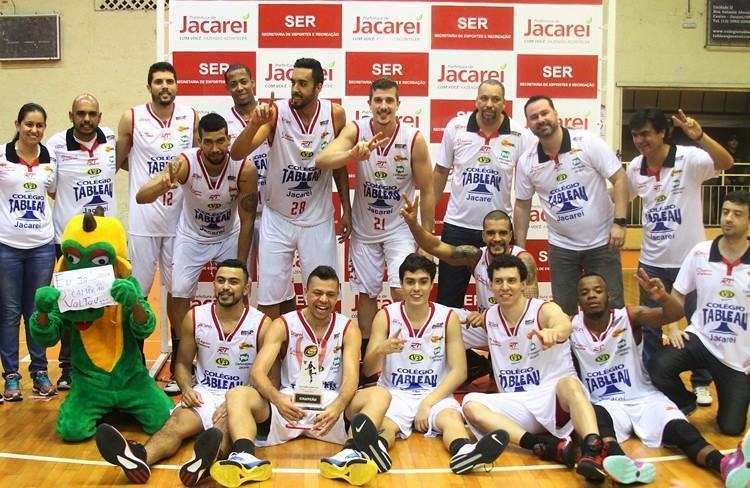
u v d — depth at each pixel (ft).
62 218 17.11
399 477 12.66
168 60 20.17
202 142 15.83
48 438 14.44
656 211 16.42
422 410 14.57
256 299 19.45
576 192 16.80
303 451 13.84
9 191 16.22
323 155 15.83
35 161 16.48
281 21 19.71
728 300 14.57
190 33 19.67
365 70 19.89
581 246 17.01
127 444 12.35
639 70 42.16
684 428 13.33
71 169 16.96
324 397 14.29
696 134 15.51
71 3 39.52
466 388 17.94
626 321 14.75
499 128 17.80
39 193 16.47
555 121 16.60
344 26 19.77
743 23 41.75
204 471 12.23
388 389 15.20
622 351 14.75
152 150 17.65
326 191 17.17
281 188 16.87
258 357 14.20
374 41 19.86
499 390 15.16
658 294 14.12
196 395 13.98
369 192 17.15
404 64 19.93
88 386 14.46
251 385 14.32
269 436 14.02
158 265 19.88
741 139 45.78
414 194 17.54
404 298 15.38
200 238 17.22
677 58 42.06
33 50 39.47
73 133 17.03
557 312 14.66
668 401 14.32
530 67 20.07
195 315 14.73
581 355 14.87
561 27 20.06
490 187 17.87
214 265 17.85
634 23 41.83
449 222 18.26
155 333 25.66
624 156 44.14
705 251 14.92
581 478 12.65
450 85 20.02
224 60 19.74
